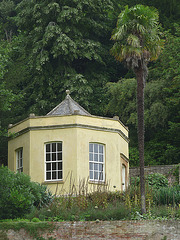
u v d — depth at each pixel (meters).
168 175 34.31
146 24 25.28
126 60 24.67
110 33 50.44
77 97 42.28
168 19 46.94
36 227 21.05
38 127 29.78
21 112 43.88
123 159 31.47
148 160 40.53
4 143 37.59
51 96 43.00
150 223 20.81
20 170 30.70
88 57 44.19
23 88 45.28
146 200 23.42
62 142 29.25
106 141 30.09
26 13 45.44
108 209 22.58
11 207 22.56
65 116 29.58
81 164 28.78
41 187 24.92
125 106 42.50
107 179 29.50
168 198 25.31
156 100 40.44
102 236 20.81
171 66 39.88
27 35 47.25
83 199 23.33
